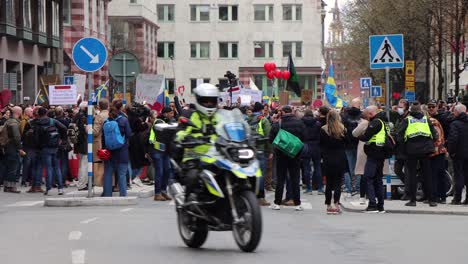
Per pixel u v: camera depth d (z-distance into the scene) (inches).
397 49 2412.6
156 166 2442.2
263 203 2380.7
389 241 1515.7
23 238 1523.1
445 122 2488.9
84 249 1374.3
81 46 2283.5
